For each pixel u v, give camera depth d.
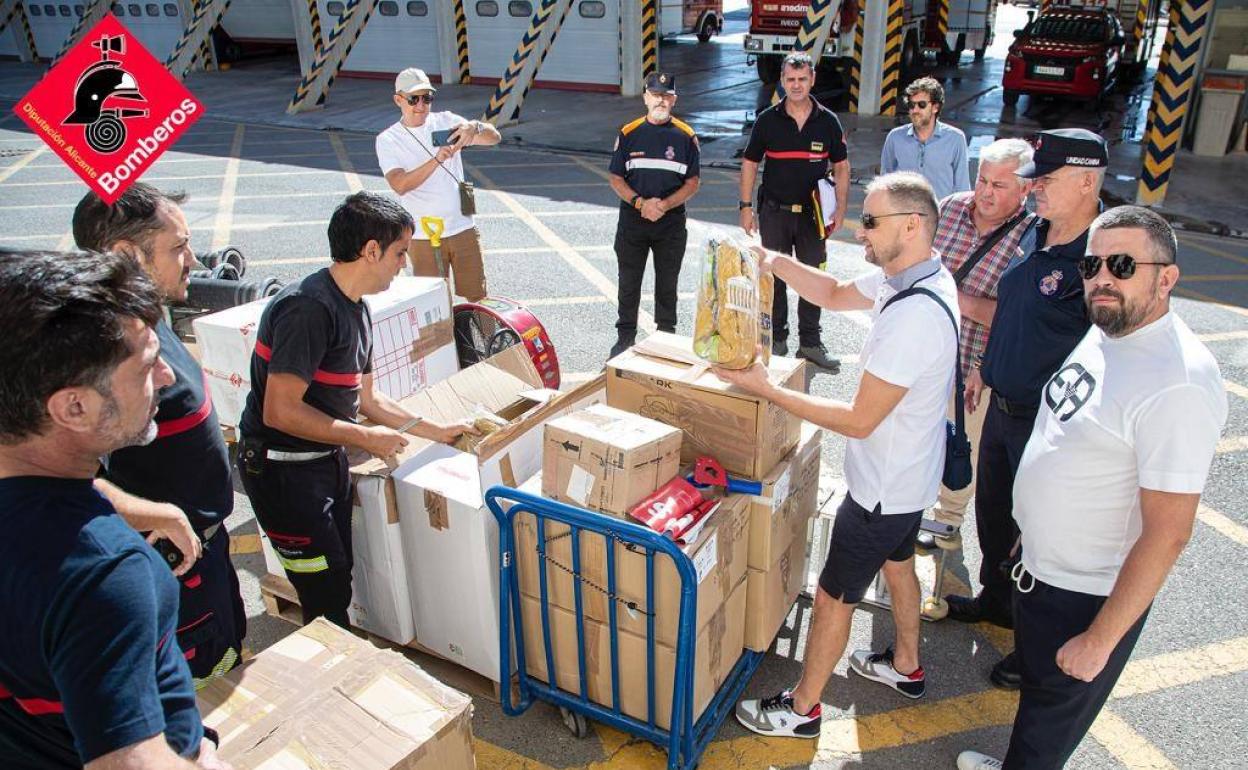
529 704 3.17
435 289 4.59
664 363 3.19
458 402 3.60
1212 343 6.49
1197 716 3.19
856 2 14.79
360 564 3.31
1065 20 14.79
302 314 2.73
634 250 5.86
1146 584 2.12
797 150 5.69
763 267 2.97
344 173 12.48
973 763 2.92
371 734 2.18
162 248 2.44
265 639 3.60
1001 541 3.47
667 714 2.85
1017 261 3.25
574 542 2.74
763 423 2.90
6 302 1.26
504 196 11.02
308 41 20.02
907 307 2.56
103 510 1.39
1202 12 9.11
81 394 1.30
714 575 2.74
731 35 27.66
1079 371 2.35
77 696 1.27
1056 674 2.45
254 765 2.08
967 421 3.79
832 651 2.94
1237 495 4.57
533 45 15.27
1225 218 9.48
